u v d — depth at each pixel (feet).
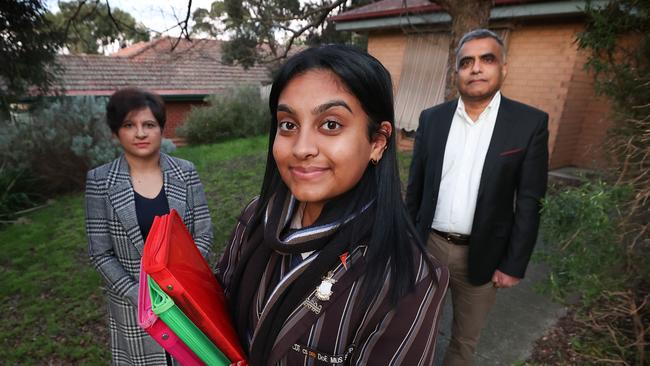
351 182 2.27
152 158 5.65
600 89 7.94
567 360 7.73
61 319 10.09
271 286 2.65
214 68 57.47
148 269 2.20
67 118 23.25
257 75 60.75
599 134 20.38
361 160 2.26
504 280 5.88
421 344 2.38
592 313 7.08
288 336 2.39
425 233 6.46
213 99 45.47
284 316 2.40
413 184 6.93
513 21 20.13
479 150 5.88
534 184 5.61
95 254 5.32
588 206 5.07
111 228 5.32
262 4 18.04
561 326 8.88
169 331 2.31
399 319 2.33
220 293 3.06
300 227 2.71
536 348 8.26
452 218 6.17
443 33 23.89
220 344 2.46
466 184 6.01
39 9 18.56
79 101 24.26
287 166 2.29
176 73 53.31
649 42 6.92
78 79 46.09
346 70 2.12
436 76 24.72
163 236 2.60
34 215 19.03
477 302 6.31
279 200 2.71
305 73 2.18
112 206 5.28
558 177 18.35
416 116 25.94
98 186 5.34
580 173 6.21
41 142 22.31
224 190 21.67
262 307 2.65
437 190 6.34
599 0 7.59
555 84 19.57
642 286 6.68
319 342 2.38
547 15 18.16
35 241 15.38
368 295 2.31
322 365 2.39
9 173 20.74
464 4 11.41
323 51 2.23
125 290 5.13
